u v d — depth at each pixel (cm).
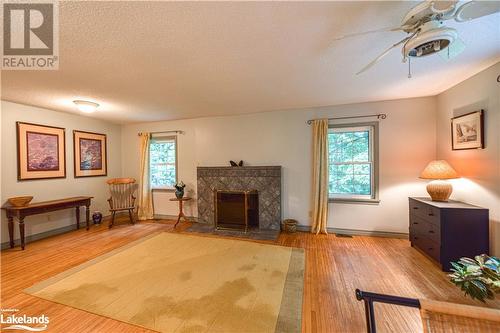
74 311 187
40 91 290
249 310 187
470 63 227
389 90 309
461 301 195
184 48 187
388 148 363
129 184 529
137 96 319
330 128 394
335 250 315
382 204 368
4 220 334
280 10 142
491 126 235
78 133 444
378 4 138
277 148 426
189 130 491
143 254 307
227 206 446
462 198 283
